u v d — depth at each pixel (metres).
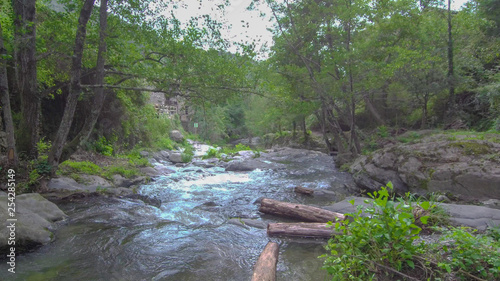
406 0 11.47
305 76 11.37
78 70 7.25
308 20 12.35
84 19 6.97
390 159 8.06
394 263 2.81
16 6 6.97
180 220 6.09
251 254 4.34
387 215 2.89
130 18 8.05
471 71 16.81
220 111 36.66
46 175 7.40
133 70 7.79
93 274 3.70
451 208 5.10
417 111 20.41
